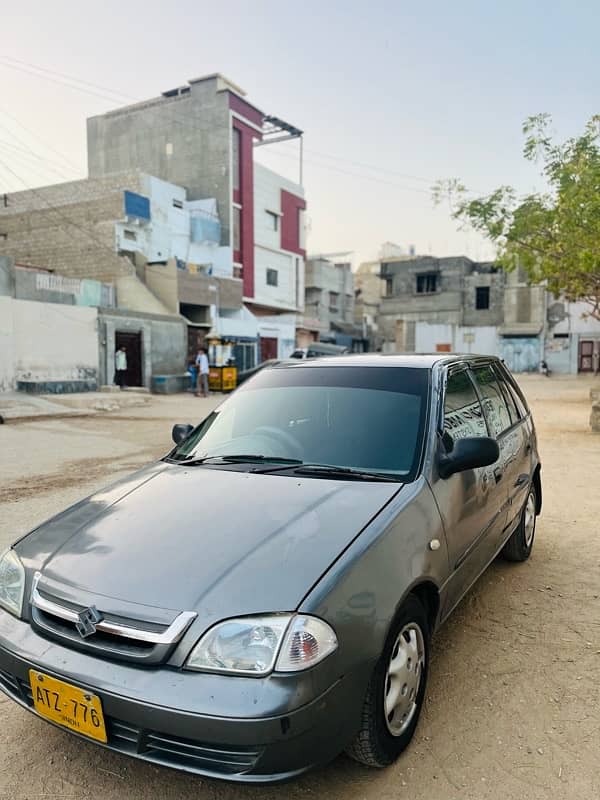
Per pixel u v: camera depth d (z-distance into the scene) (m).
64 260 30.67
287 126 43.19
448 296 48.41
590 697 2.89
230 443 3.42
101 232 30.09
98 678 2.08
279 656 1.99
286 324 35.47
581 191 10.20
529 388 26.33
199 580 2.20
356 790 2.31
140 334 23.98
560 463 8.45
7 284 19.77
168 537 2.48
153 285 28.83
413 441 3.06
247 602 2.09
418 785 2.33
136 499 2.90
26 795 2.33
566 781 2.34
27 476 8.19
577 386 28.05
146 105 40.31
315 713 1.99
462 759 2.47
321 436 3.24
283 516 2.54
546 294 43.09
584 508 6.16
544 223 11.66
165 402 20.17
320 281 52.16
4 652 2.33
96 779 2.41
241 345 31.16
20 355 19.17
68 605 2.26
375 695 2.24
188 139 39.00
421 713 2.79
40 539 2.72
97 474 8.30
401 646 2.46
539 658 3.26
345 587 2.17
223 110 37.78
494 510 3.65
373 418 3.26
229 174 38.00
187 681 2.00
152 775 2.43
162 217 32.81
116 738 2.10
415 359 3.75
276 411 3.52
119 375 22.98
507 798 2.25
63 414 15.86
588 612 3.79
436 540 2.72
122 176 31.95
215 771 1.98
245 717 1.91
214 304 30.50
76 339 21.09
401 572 2.40
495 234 11.88
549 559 4.72
